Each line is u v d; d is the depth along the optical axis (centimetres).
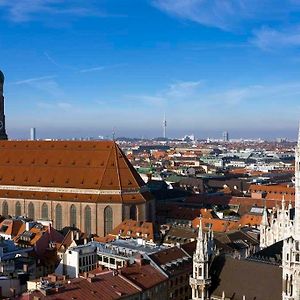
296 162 11200
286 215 17675
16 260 17262
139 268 15350
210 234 13812
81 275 15025
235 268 12838
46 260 18600
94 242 19062
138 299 14062
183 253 17062
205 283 12638
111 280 14100
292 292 11250
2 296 13462
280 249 14750
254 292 12219
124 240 19100
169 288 15562
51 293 12606
